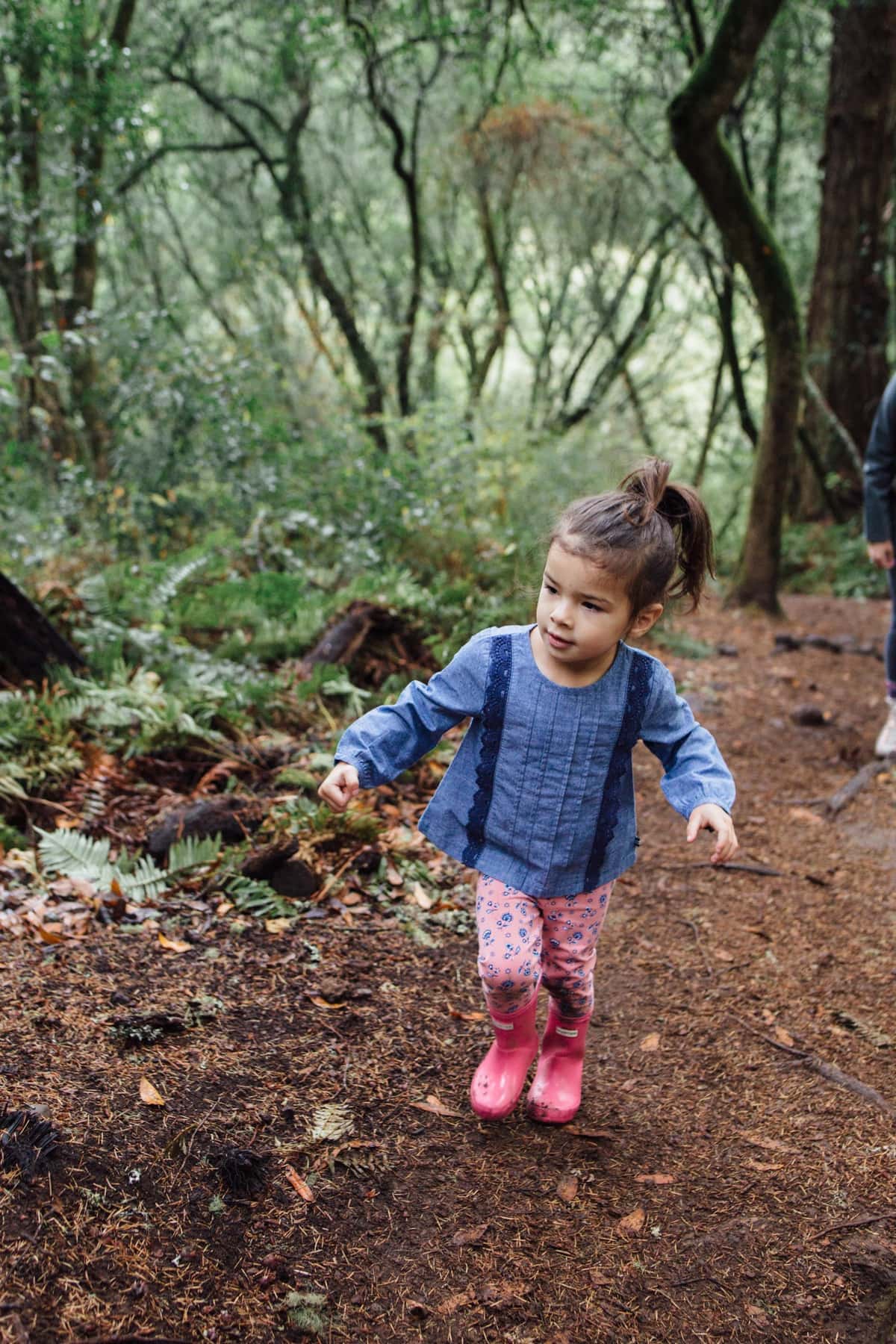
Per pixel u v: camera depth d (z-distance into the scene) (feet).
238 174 46.42
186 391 25.76
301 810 12.27
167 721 13.97
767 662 24.02
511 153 42.22
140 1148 7.07
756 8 23.12
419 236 43.42
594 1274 6.66
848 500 41.73
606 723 7.34
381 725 7.35
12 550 21.16
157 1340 5.75
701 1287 6.61
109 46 28.07
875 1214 7.27
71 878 10.73
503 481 28.50
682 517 7.32
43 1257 6.07
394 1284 6.45
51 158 29.91
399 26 36.17
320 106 44.06
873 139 40.11
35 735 13.15
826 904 12.25
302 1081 8.13
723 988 10.32
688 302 56.44
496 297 49.11
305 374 38.17
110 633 16.39
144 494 26.04
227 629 18.90
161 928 10.16
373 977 9.79
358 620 18.06
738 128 40.88
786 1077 8.87
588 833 7.50
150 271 43.60
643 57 36.70
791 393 27.63
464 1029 9.14
